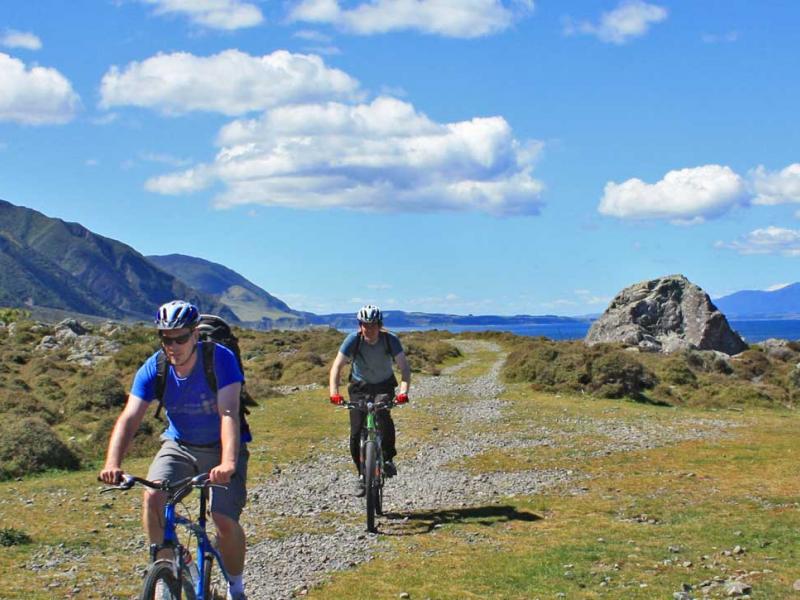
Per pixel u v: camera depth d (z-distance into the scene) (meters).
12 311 69.88
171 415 5.88
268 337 57.22
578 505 11.91
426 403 26.72
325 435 20.14
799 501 11.87
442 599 7.67
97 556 9.48
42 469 16.23
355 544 9.95
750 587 7.64
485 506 12.01
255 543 10.09
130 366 37.56
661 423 21.83
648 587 7.82
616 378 28.81
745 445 17.61
